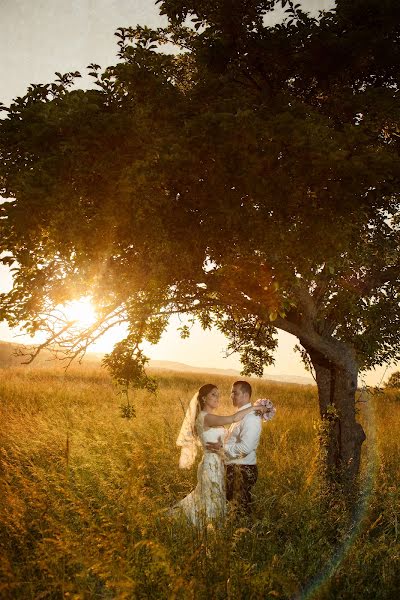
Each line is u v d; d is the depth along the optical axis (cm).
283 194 457
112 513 425
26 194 412
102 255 480
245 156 429
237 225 474
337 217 458
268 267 516
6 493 428
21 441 806
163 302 589
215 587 338
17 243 450
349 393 687
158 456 667
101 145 445
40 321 522
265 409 565
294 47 550
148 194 447
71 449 697
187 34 657
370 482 624
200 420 558
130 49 497
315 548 433
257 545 420
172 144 434
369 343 618
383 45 530
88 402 1652
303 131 424
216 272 504
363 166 421
